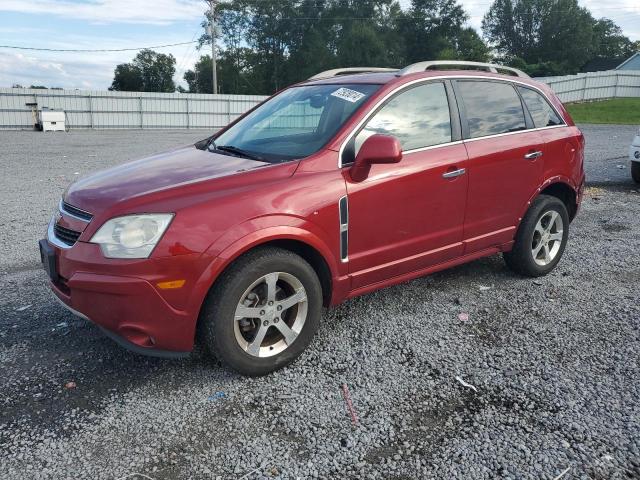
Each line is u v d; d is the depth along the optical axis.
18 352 3.64
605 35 95.56
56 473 2.53
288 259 3.27
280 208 3.21
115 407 3.04
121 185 3.34
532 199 4.75
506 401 3.08
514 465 2.57
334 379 3.33
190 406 3.05
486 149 4.29
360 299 4.54
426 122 4.03
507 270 5.25
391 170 3.71
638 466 2.56
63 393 3.17
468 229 4.30
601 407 3.02
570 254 5.79
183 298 2.98
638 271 5.25
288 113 4.21
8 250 5.96
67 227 3.23
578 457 2.62
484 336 3.88
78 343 3.77
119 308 2.94
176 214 2.98
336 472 2.54
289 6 68.69
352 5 68.94
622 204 8.28
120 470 2.55
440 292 4.69
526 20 89.50
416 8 67.81
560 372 3.39
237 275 3.10
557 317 4.20
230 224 3.05
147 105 35.69
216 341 3.13
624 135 20.33
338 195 3.45
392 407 3.03
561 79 38.72
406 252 3.93
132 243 2.93
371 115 3.75
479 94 4.44
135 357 3.59
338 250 3.52
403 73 4.07
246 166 3.50
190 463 2.60
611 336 3.88
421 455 2.65
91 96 34.06
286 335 3.38
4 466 2.57
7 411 2.99
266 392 3.19
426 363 3.51
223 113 37.94
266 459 2.62
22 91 32.22
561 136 4.95
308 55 66.88
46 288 4.78
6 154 16.42
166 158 4.00
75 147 19.22
